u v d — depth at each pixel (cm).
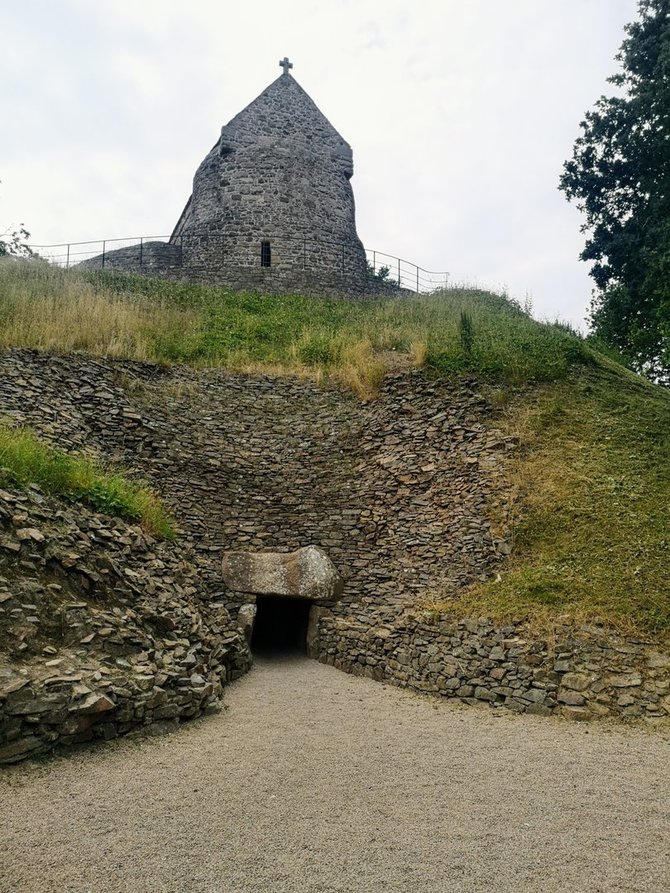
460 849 417
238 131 2325
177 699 644
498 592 913
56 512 759
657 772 566
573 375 1359
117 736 572
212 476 1212
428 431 1245
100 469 1067
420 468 1188
